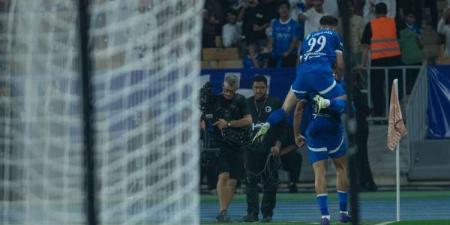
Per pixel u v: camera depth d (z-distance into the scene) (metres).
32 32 26.39
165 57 25.31
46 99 26.53
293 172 50.56
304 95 33.47
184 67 25.20
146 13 25.38
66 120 26.42
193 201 24.72
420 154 53.41
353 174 13.79
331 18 33.38
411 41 55.91
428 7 61.16
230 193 37.38
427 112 54.06
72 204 26.62
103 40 25.41
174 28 25.31
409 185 53.62
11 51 26.59
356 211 13.79
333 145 33.56
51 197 26.83
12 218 27.22
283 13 56.91
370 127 55.22
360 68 54.62
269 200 37.12
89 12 13.91
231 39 59.66
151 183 24.91
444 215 40.09
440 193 50.62
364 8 58.47
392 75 54.69
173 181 24.81
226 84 37.03
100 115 25.14
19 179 27.09
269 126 33.19
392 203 45.62
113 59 25.39
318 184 33.78
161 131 25.05
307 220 38.38
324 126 33.28
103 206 24.91
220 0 60.78
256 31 58.31
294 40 56.78
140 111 25.20
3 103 26.81
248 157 37.00
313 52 33.16
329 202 46.69
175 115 25.06
